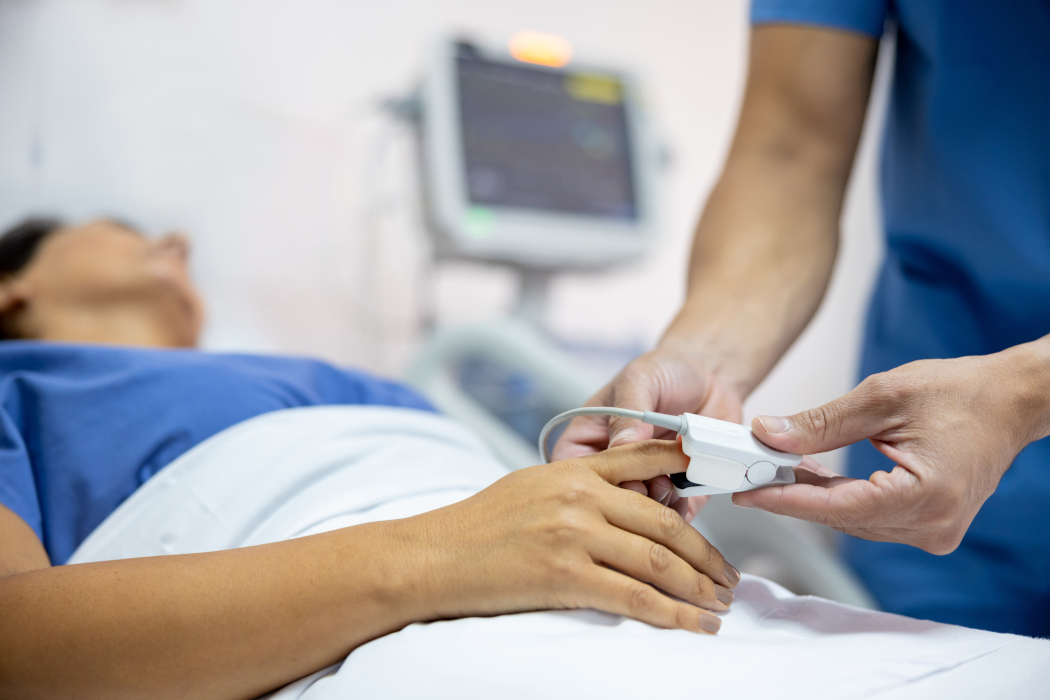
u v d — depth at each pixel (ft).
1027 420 1.82
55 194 5.70
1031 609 2.96
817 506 1.78
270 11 7.08
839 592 3.37
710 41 9.14
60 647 1.78
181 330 4.05
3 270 3.79
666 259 9.12
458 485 2.50
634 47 8.89
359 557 1.86
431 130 6.15
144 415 2.86
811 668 1.60
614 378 2.34
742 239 2.86
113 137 6.13
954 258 3.01
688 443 1.79
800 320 2.82
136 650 1.78
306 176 7.18
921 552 3.15
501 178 6.34
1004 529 2.86
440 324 8.01
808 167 3.02
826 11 2.98
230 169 6.72
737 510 3.66
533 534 1.82
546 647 1.65
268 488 2.48
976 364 1.82
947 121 2.87
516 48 6.82
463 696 1.57
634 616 1.77
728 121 9.25
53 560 2.62
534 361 4.72
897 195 3.17
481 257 6.45
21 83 5.91
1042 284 2.78
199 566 1.88
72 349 3.04
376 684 1.65
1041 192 2.78
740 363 2.60
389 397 3.64
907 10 2.89
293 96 7.22
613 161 6.80
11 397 2.84
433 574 1.82
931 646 1.74
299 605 1.80
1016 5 2.68
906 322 3.22
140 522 2.47
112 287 3.83
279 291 7.04
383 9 7.61
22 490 2.61
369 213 7.45
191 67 6.64
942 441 1.72
